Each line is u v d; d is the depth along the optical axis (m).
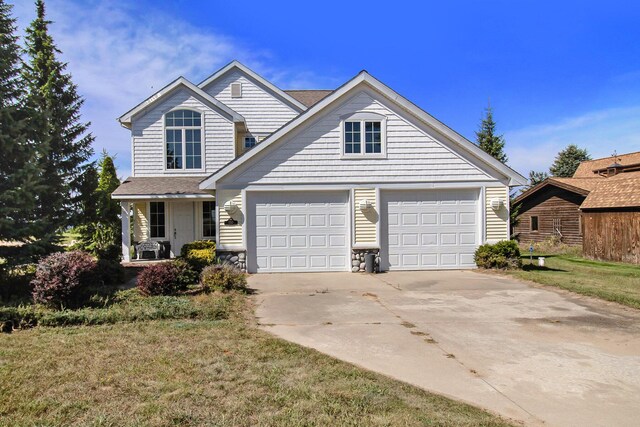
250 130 19.11
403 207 13.01
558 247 22.55
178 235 16.86
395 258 12.98
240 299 8.62
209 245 13.43
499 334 6.28
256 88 19.23
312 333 6.30
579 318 7.21
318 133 12.79
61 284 7.31
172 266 9.19
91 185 18.38
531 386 4.41
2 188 9.94
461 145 12.94
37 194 11.11
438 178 12.94
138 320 6.92
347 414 3.68
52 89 18.14
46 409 3.72
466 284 10.54
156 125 16.61
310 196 12.86
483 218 13.01
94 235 18.05
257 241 12.70
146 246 16.08
